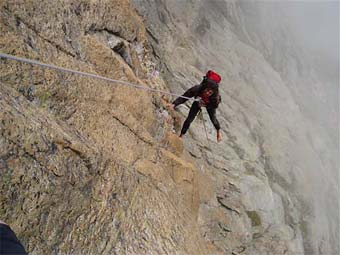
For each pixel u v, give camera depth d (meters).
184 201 10.20
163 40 22.44
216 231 16.34
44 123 6.27
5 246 3.33
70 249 5.85
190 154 18.25
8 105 5.80
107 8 11.69
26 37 7.12
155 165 9.70
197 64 25.02
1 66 6.34
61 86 7.46
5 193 5.20
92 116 8.09
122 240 6.59
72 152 6.48
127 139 8.96
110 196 6.86
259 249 18.38
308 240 24.03
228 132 22.92
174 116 14.27
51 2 8.33
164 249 7.11
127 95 10.33
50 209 5.80
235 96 26.88
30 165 5.66
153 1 22.58
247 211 19.38
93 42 10.06
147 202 7.60
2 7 6.83
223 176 19.53
